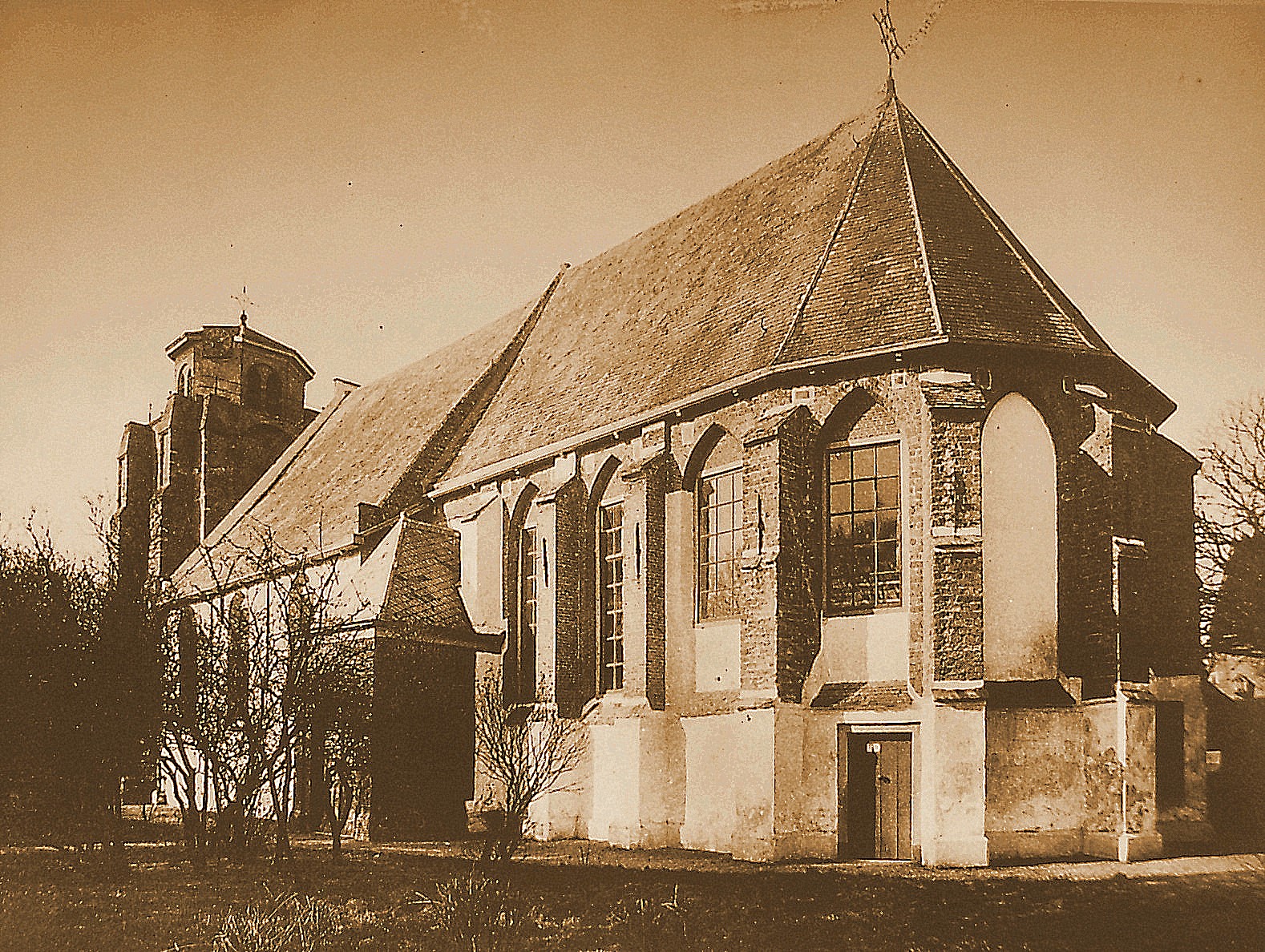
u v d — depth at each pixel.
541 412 25.50
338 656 20.97
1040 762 17.17
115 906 16.91
